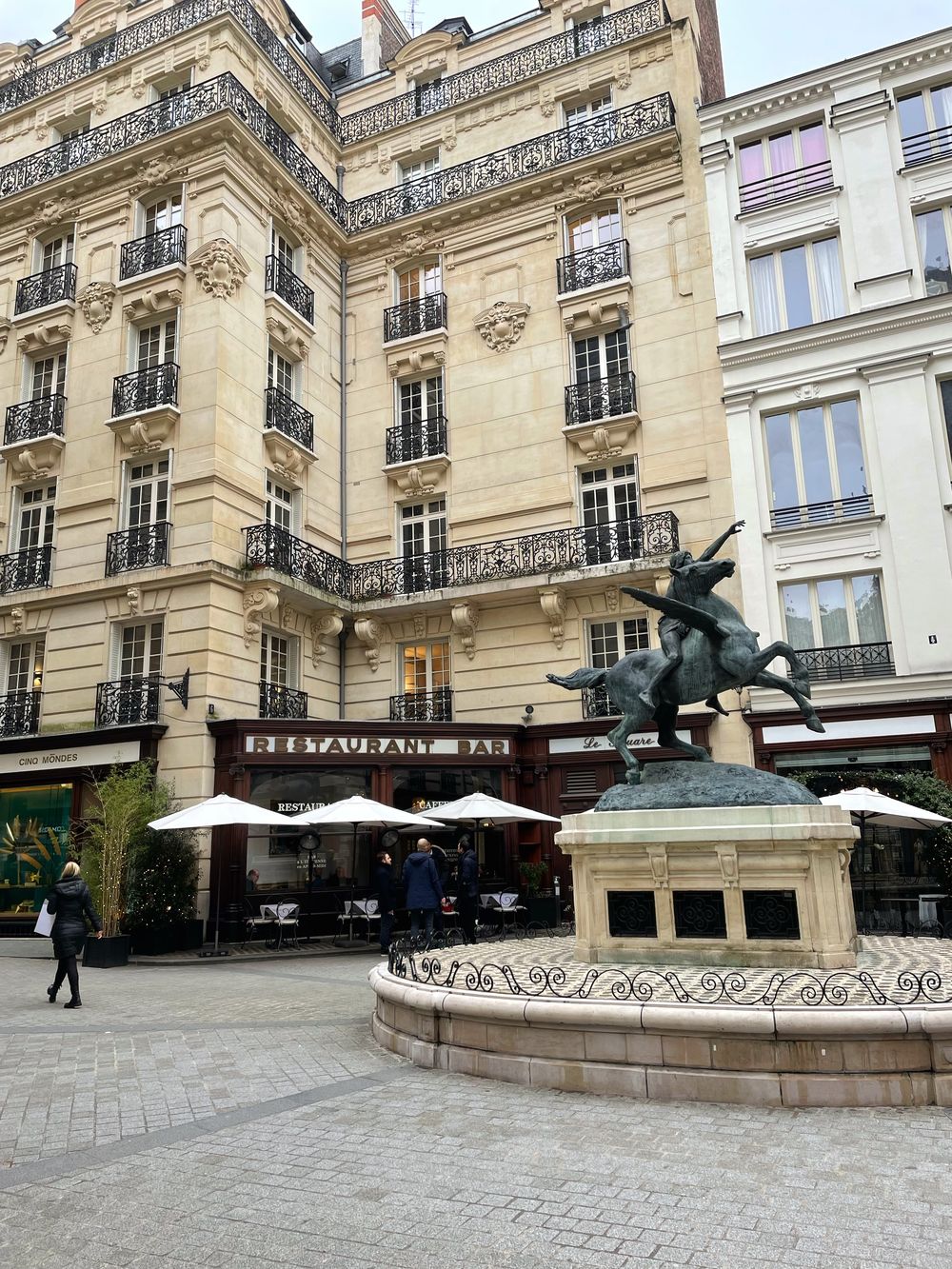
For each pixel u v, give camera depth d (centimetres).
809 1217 364
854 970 675
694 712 1789
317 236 2312
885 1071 511
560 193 2180
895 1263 323
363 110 2548
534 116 2295
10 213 2223
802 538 1789
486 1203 384
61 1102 568
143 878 1495
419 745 1808
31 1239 360
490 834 1859
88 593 1880
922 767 1631
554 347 2103
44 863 1806
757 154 2008
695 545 1870
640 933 766
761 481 1839
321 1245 348
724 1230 353
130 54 2216
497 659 2003
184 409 1886
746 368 1897
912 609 1672
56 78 2347
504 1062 584
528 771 1903
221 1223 371
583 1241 346
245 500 1916
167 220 2072
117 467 1939
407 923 1791
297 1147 466
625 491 1997
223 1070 651
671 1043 539
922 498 1700
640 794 807
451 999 619
